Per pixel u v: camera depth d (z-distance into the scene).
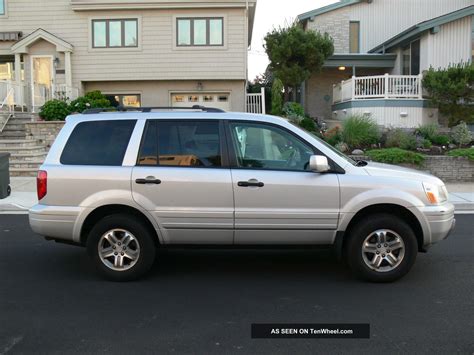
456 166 13.80
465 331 4.41
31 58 21.14
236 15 20.67
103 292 5.49
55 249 7.42
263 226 5.60
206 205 5.61
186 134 5.77
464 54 20.20
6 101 18.77
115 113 5.93
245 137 5.75
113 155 5.77
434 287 5.59
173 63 20.94
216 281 5.86
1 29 21.20
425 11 25.02
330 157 5.66
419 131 16.38
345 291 5.47
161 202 5.63
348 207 5.55
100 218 5.88
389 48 23.69
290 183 5.55
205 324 4.59
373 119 17.34
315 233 5.62
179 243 5.77
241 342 4.21
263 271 6.25
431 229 5.62
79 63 21.09
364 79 19.31
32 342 4.23
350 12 24.84
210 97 21.55
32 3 21.00
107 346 4.14
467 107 18.39
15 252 7.25
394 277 5.67
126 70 21.05
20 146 16.12
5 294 5.45
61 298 5.31
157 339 4.27
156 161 5.72
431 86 18.31
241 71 20.83
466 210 10.73
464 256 6.89
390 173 5.70
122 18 20.84
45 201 5.75
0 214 10.29
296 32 20.27
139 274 5.80
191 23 20.80
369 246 5.67
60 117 17.92
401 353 4.00
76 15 20.94
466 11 19.69
